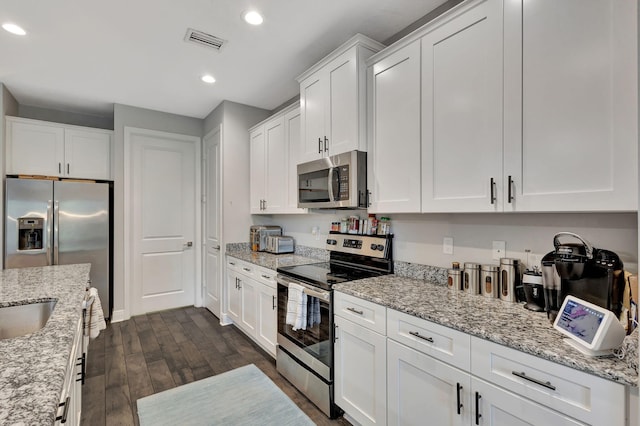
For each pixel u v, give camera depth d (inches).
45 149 136.7
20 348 37.5
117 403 83.3
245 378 96.3
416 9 79.7
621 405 34.4
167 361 106.9
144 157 155.9
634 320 41.7
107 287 143.6
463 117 61.0
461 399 49.9
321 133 95.0
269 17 82.6
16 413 24.8
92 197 140.6
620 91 42.0
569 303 45.4
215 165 154.2
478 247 71.5
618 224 51.6
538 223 61.6
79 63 106.7
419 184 69.5
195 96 138.2
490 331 46.5
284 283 94.4
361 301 68.9
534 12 50.6
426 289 72.1
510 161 53.6
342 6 78.4
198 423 75.7
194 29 87.8
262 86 127.0
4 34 88.9
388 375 62.7
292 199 117.2
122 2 76.2
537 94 50.3
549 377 40.0
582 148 45.5
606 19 43.3
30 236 129.6
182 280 166.9
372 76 82.1
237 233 147.3
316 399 82.1
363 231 98.6
